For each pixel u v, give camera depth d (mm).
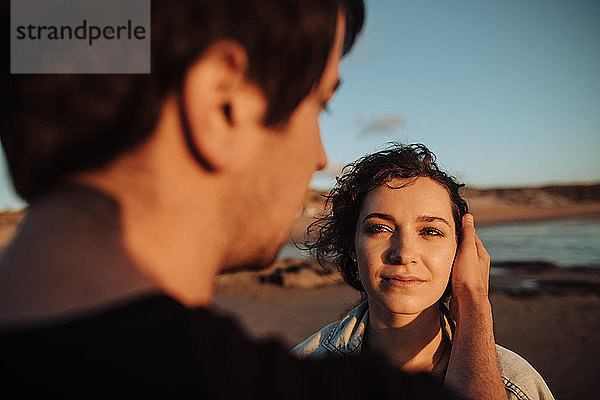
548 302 9180
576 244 23750
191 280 450
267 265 532
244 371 381
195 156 432
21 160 417
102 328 359
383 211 1439
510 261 16266
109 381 340
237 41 425
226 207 467
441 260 1398
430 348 1467
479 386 1055
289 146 490
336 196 1754
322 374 423
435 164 1479
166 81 414
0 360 344
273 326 7293
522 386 1322
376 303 1520
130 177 421
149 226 424
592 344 6199
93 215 407
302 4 460
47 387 338
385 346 1506
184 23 413
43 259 389
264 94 446
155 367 348
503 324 7438
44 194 428
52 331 356
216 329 401
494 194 74625
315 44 479
